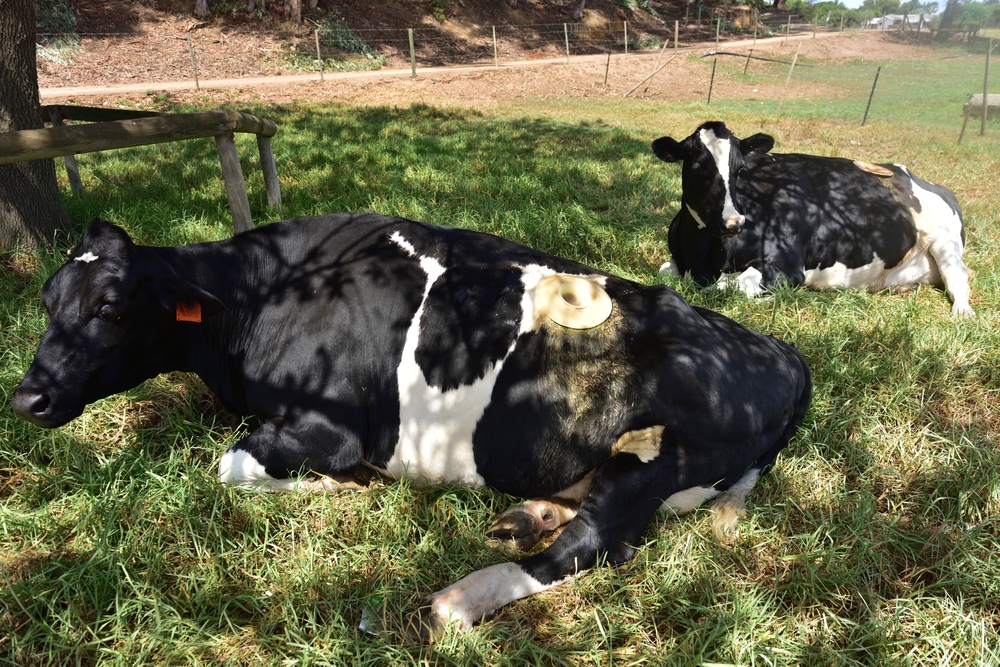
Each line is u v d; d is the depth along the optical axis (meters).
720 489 3.17
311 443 3.13
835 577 2.78
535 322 3.01
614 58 32.31
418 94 21.47
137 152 9.09
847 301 5.13
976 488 3.26
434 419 3.08
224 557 2.79
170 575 2.72
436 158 9.17
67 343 2.87
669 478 2.88
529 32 34.94
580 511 2.80
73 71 20.69
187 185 7.29
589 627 2.59
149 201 6.52
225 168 5.15
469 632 2.48
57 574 2.68
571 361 2.96
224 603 2.60
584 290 3.06
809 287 5.68
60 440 3.30
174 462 3.19
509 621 2.62
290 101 18.91
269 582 2.73
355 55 27.17
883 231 5.56
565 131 13.05
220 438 3.49
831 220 5.46
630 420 2.88
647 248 6.38
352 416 3.16
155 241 5.57
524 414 2.97
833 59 39.44
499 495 3.19
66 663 2.37
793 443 3.59
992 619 2.70
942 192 5.93
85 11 23.86
